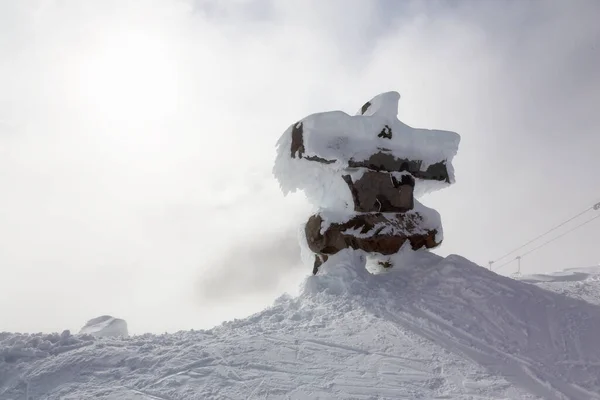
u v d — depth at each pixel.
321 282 7.80
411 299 7.06
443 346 5.64
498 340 5.82
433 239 8.66
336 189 8.26
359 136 7.95
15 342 5.64
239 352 5.36
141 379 4.76
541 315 6.34
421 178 8.52
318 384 4.66
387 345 5.62
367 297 7.23
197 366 5.03
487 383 4.79
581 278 9.78
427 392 4.57
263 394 4.45
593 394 4.66
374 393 4.51
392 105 8.16
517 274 11.19
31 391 4.71
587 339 5.75
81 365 5.07
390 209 8.15
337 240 8.00
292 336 5.88
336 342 5.69
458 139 8.68
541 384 4.82
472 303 6.71
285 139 8.37
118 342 5.77
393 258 8.48
